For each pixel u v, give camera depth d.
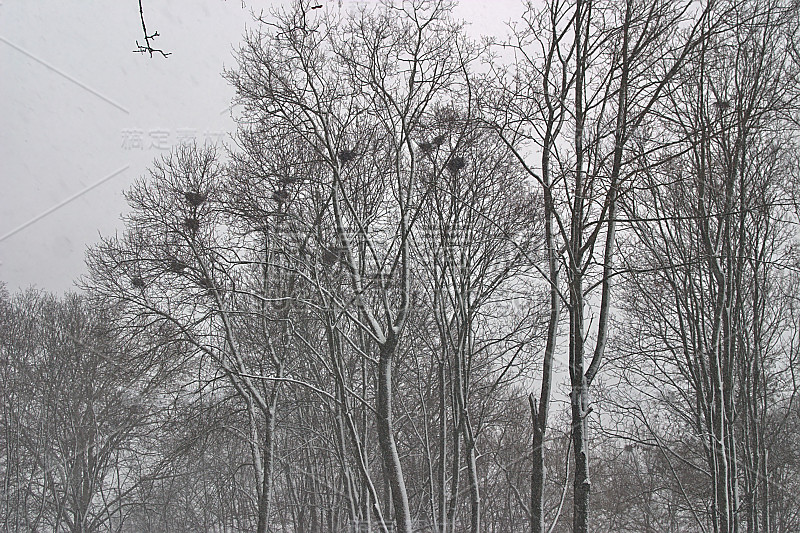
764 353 20.45
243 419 23.72
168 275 21.05
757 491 19.39
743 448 18.17
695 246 15.39
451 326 17.55
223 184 19.83
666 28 10.74
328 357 21.12
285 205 16.73
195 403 21.14
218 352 22.34
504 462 25.45
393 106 14.86
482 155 17.06
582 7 11.16
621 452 20.72
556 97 11.82
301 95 14.98
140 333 21.03
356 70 14.64
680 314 15.83
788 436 21.12
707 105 13.72
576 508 10.00
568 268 10.70
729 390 15.02
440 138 14.95
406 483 24.83
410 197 14.75
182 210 21.06
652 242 15.86
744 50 13.20
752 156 14.57
